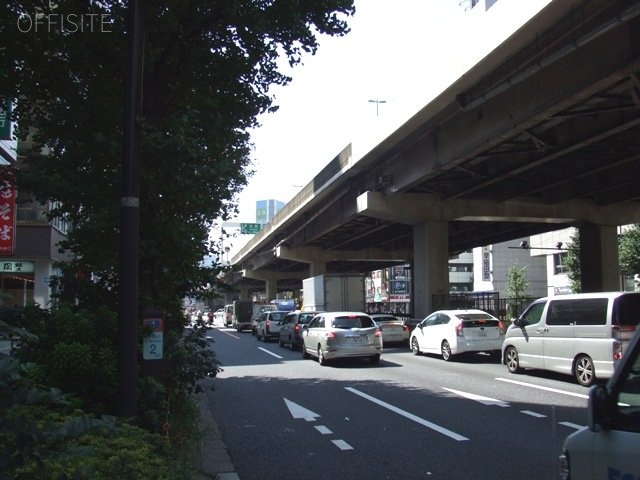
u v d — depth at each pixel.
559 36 14.29
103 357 6.70
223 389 13.95
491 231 40.53
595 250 32.41
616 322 12.56
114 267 7.96
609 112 17.55
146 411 6.95
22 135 9.30
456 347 19.06
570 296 13.94
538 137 19.31
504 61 16.38
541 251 65.69
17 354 6.71
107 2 8.41
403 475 6.79
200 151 7.47
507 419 9.75
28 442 3.31
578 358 13.44
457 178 25.70
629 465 2.82
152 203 7.91
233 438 8.87
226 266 8.90
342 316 19.22
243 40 8.93
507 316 31.70
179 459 6.24
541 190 27.25
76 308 8.26
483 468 6.99
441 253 30.30
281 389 13.85
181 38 8.72
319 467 7.21
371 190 30.28
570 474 3.29
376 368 17.67
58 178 7.59
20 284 28.00
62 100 8.93
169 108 9.22
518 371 15.70
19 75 8.66
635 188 28.75
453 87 18.42
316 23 9.30
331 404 11.70
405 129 23.25
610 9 12.91
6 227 18.14
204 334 9.08
